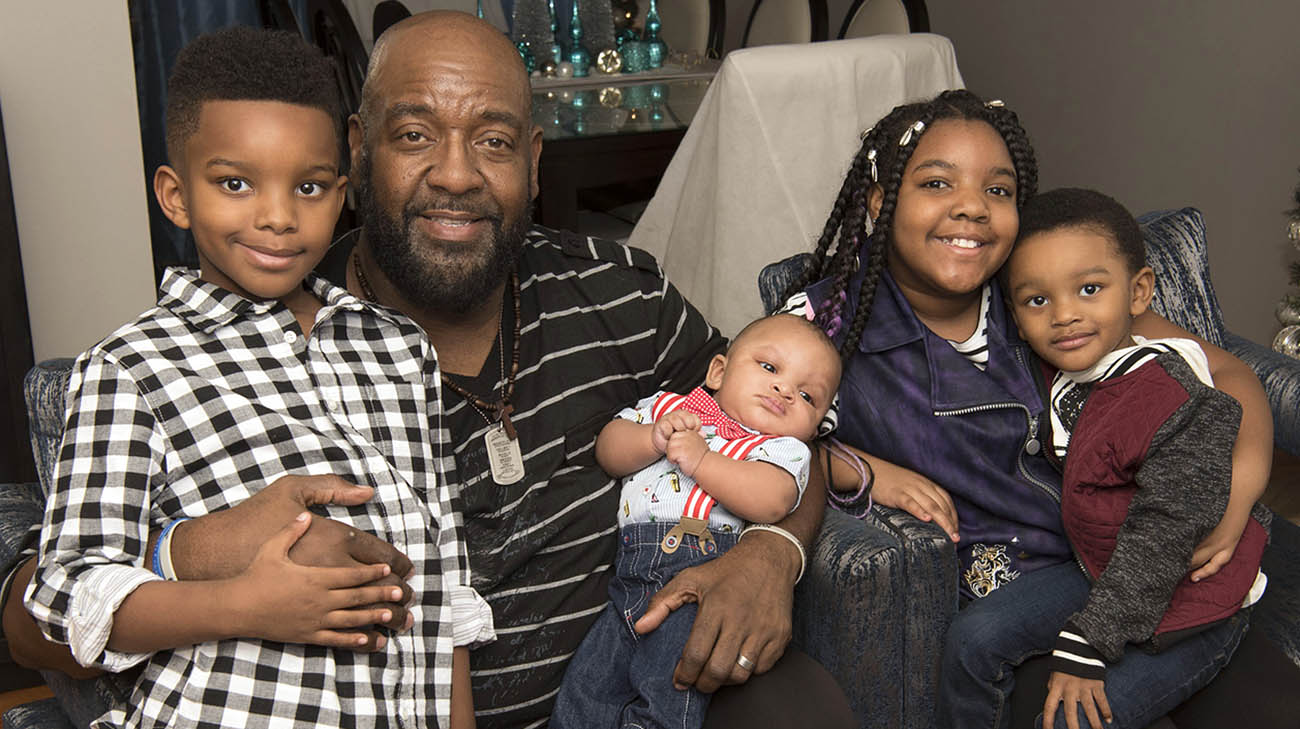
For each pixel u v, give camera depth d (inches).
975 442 58.3
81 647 37.9
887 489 56.9
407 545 44.3
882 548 51.3
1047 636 53.2
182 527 39.2
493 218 50.3
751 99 97.4
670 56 160.4
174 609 37.1
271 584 37.1
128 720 40.4
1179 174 137.8
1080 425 56.1
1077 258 54.6
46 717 51.4
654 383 59.7
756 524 53.3
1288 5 120.1
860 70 100.3
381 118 49.4
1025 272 56.4
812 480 56.6
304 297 47.8
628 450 54.2
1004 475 57.9
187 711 38.8
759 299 103.8
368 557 40.0
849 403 60.1
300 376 44.0
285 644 40.1
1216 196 133.3
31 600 38.3
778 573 50.5
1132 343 58.4
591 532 54.3
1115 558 51.8
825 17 148.4
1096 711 50.4
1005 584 56.9
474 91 48.7
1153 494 51.5
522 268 56.0
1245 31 125.8
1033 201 58.3
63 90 91.7
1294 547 61.6
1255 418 57.0
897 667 53.2
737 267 103.3
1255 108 126.3
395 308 52.8
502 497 52.1
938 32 174.7
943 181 56.0
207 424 41.0
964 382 58.6
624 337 57.8
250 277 43.2
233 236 42.6
